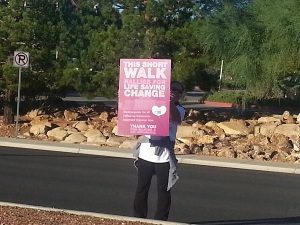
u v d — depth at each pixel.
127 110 8.05
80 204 11.69
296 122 26.31
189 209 11.76
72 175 15.62
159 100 8.02
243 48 26.03
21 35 25.30
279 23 24.81
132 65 8.02
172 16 27.06
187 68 25.75
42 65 25.62
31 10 26.53
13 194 12.46
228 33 26.09
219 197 13.40
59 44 26.78
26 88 26.09
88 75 26.16
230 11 26.28
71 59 27.47
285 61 25.98
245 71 26.06
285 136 23.34
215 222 10.49
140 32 26.33
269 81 27.12
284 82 39.66
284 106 41.25
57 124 26.17
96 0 30.77
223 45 26.25
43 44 26.16
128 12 26.52
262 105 40.69
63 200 12.05
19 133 24.89
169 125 8.38
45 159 18.91
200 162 20.03
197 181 15.82
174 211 11.48
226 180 16.36
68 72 25.91
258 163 19.83
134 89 8.03
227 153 21.30
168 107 8.01
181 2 26.88
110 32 26.53
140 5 27.45
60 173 15.90
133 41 25.95
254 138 23.44
